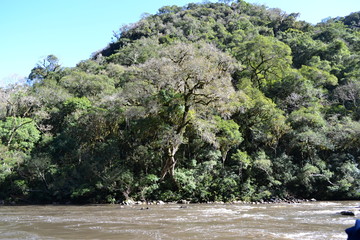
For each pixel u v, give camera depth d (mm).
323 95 41406
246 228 12375
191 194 28500
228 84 26484
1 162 31734
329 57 52594
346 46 57625
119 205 25953
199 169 30109
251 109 33812
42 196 30516
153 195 28797
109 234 11352
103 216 17312
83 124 33750
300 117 32094
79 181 30266
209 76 25469
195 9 101625
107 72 57812
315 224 13211
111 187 28094
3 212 20641
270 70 44719
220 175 30078
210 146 32031
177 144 28141
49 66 68812
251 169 30922
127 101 30312
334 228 12156
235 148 33125
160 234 11258
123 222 14570
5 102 39312
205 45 32344
